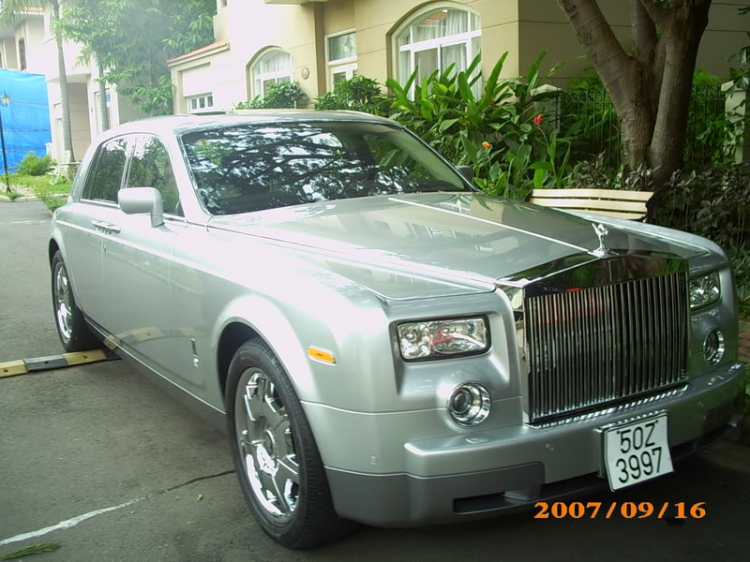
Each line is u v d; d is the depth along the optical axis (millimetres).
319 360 2752
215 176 4031
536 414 2744
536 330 2727
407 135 4875
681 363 3105
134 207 4004
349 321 2658
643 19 7426
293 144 4352
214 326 3443
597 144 10039
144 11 21688
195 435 4445
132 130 4918
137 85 23062
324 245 3268
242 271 3277
